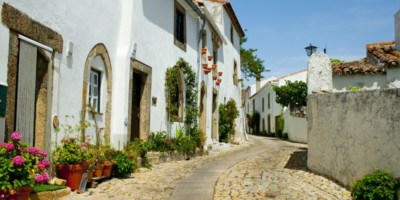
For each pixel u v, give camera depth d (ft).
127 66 35.88
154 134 41.75
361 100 25.50
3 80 20.99
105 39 33.55
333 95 29.96
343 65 42.19
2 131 20.57
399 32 40.27
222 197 23.72
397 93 21.68
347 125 27.43
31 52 23.49
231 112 73.82
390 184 21.43
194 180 29.25
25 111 23.18
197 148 50.47
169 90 45.80
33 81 23.81
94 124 31.73
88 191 25.02
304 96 97.66
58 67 26.30
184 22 52.37
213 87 66.85
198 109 56.08
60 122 26.66
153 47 42.11
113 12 35.04
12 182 17.92
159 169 35.37
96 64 32.42
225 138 73.41
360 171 25.18
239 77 93.45
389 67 37.52
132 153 33.53
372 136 23.95
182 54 51.26
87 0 30.19
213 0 74.49
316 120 33.50
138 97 40.68
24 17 22.65
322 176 31.19
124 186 26.71
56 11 25.93
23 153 19.25
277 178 30.53
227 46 79.97
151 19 41.68
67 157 24.59
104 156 29.40
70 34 27.78
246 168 36.29
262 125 141.38
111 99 34.71
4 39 21.07
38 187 21.79
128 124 36.06
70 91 27.91
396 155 21.54
